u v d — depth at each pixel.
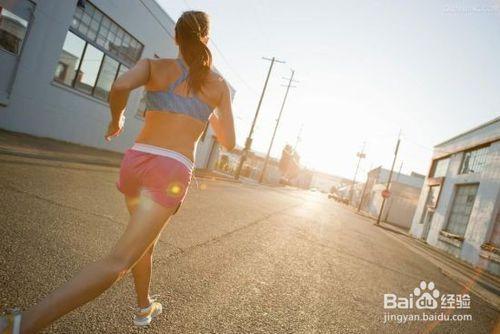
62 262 3.19
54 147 10.03
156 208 1.66
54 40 10.62
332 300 4.30
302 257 6.26
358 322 3.80
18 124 10.30
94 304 2.66
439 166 24.89
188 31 1.79
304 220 12.77
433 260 12.41
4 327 1.33
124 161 1.75
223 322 2.94
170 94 1.74
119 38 13.51
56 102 11.44
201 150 25.38
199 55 1.78
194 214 7.56
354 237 11.88
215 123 1.92
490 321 5.41
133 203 1.89
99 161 10.38
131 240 1.60
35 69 10.33
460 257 16.25
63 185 6.22
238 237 6.48
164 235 5.18
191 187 12.57
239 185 23.73
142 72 1.67
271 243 6.76
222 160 40.38
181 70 1.77
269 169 52.78
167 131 1.73
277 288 4.19
